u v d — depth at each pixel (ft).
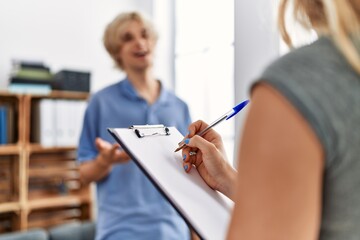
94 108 4.54
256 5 5.21
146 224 4.18
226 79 8.77
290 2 1.31
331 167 1.01
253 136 1.03
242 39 5.44
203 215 1.67
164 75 11.09
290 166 0.96
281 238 0.96
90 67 11.14
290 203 0.96
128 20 4.59
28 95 8.75
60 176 9.80
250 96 1.12
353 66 1.03
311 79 1.01
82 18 11.02
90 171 4.20
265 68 1.12
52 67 10.54
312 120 0.95
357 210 1.04
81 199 9.56
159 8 11.36
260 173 1.00
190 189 1.90
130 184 4.25
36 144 8.91
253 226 1.00
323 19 1.19
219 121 2.34
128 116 4.47
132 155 2.06
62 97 9.41
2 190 8.83
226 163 2.12
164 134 2.42
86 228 8.14
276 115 0.99
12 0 9.97
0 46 9.81
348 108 0.98
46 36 10.46
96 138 4.18
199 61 9.94
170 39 11.19
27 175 8.86
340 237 1.06
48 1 10.48
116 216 4.19
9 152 8.50
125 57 4.60
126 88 4.59
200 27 9.81
